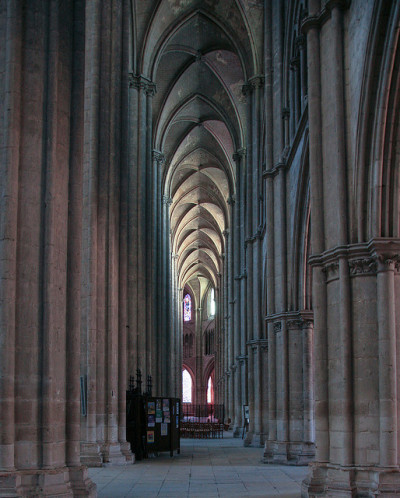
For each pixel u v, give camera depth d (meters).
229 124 43.00
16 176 12.19
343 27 13.87
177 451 25.78
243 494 14.28
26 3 12.86
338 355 12.82
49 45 12.90
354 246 12.63
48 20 13.00
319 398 13.17
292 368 21.61
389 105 12.38
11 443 11.24
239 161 42.00
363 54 12.66
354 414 12.34
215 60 39.44
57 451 11.96
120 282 22.73
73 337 12.91
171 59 40.31
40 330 11.97
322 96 14.32
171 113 43.72
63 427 12.34
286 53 23.56
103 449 20.84
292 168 22.02
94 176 22.17
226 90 40.94
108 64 23.23
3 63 12.48
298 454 20.97
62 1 13.49
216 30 36.47
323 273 13.58
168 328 48.94
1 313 11.64
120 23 24.19
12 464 11.20
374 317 12.42
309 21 14.55
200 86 42.78
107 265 21.94
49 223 12.30
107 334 21.59
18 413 11.53
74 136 13.59
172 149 49.41
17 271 11.98
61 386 12.38
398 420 11.88
